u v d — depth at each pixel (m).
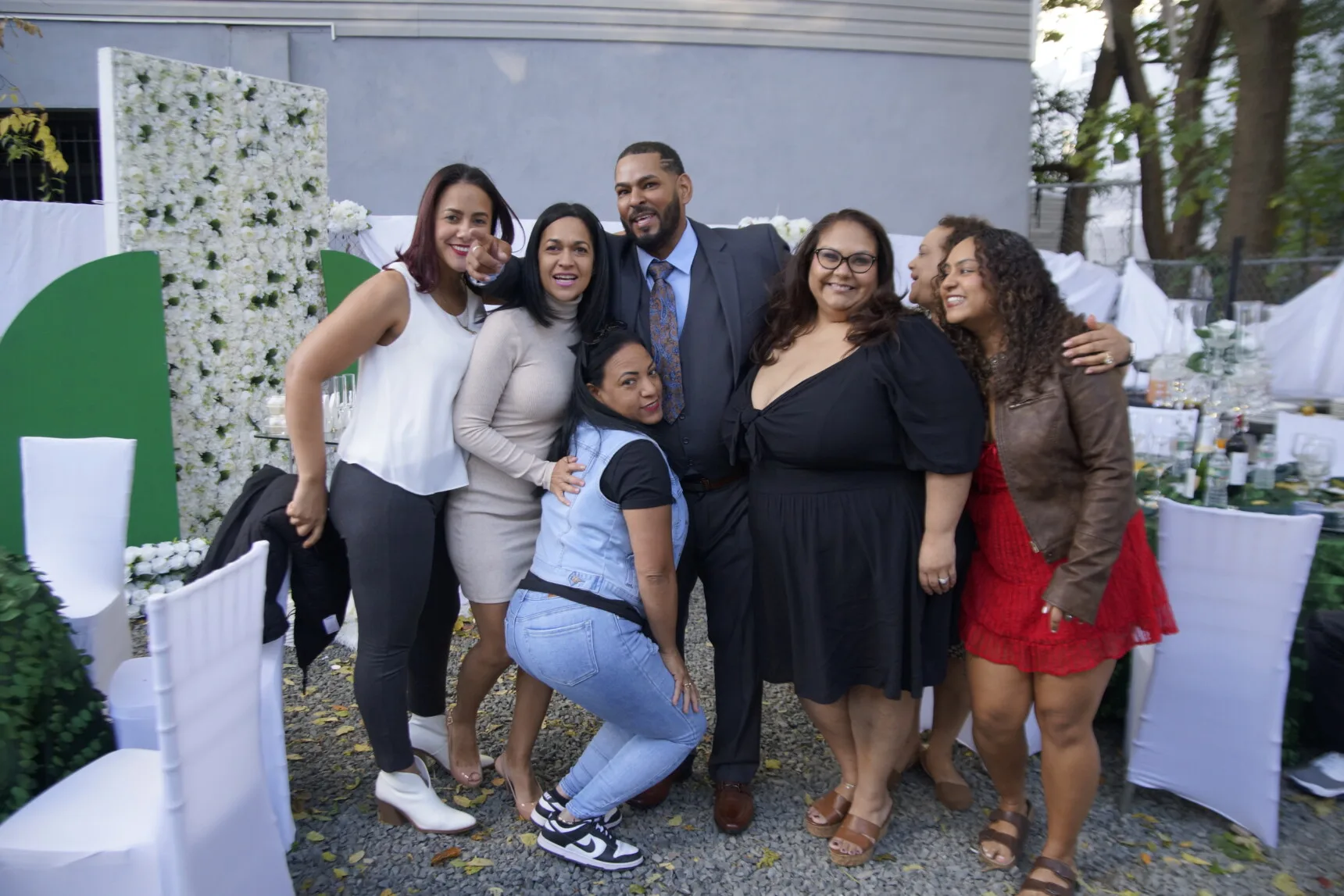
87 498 3.13
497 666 2.75
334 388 4.09
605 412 2.47
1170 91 9.94
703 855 2.61
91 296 4.46
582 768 2.60
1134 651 2.93
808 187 8.44
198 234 4.83
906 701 2.56
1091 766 2.32
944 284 2.32
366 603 2.50
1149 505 3.21
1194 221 9.48
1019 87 8.54
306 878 2.47
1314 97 9.02
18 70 7.64
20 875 1.87
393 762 2.61
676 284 2.80
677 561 2.70
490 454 2.53
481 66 7.95
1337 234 8.98
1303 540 2.51
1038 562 2.28
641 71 8.09
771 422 2.44
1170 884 2.49
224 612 1.99
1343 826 2.77
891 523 2.40
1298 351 6.76
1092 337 2.16
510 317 2.54
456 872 2.51
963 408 2.29
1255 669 2.61
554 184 8.17
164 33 7.66
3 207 6.27
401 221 6.46
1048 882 2.36
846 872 2.54
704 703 3.63
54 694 2.24
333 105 7.91
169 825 1.83
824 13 8.21
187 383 4.84
